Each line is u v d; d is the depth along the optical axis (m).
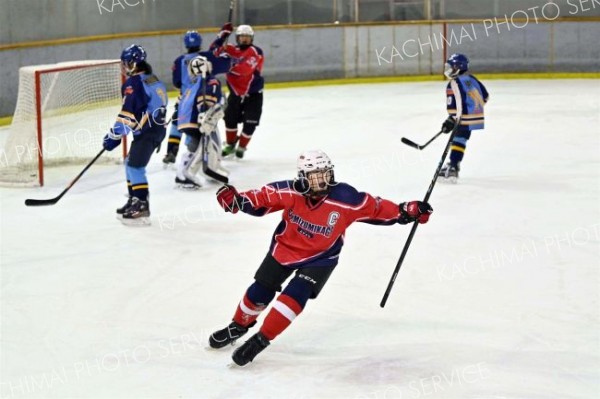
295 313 4.65
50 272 6.62
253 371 4.73
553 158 10.87
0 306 5.88
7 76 14.30
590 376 4.61
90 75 10.52
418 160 10.82
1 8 14.36
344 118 14.31
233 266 6.73
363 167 10.48
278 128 13.51
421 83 18.48
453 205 8.56
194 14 17.75
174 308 5.80
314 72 18.58
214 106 8.98
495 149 11.54
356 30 18.59
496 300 5.88
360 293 6.06
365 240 7.41
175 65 10.05
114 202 8.90
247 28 10.70
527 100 15.87
